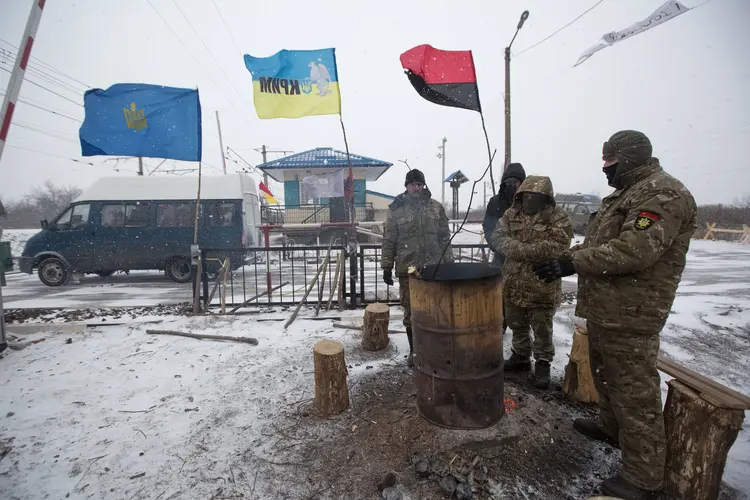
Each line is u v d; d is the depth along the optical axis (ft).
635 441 5.98
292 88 13.93
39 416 9.09
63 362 12.35
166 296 24.73
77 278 31.55
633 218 5.58
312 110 13.99
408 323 11.68
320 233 53.98
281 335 14.69
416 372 8.16
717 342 13.50
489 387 7.61
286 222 56.54
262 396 9.94
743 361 11.94
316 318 16.66
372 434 7.88
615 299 5.93
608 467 6.86
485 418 7.64
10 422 8.84
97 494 6.54
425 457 7.01
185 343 13.93
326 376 8.64
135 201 30.01
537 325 9.81
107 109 14.93
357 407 9.08
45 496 6.50
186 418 8.92
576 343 9.16
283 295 22.58
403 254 11.49
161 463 7.33
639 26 13.15
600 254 5.66
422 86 9.55
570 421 8.23
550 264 6.29
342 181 41.81
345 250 18.53
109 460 7.44
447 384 7.57
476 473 6.71
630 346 5.91
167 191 30.40
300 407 9.29
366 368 11.55
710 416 5.63
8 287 29.40
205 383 10.76
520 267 9.80
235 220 30.71
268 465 7.19
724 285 24.06
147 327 15.76
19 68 11.77
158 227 29.99
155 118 15.37
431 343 7.68
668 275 5.70
